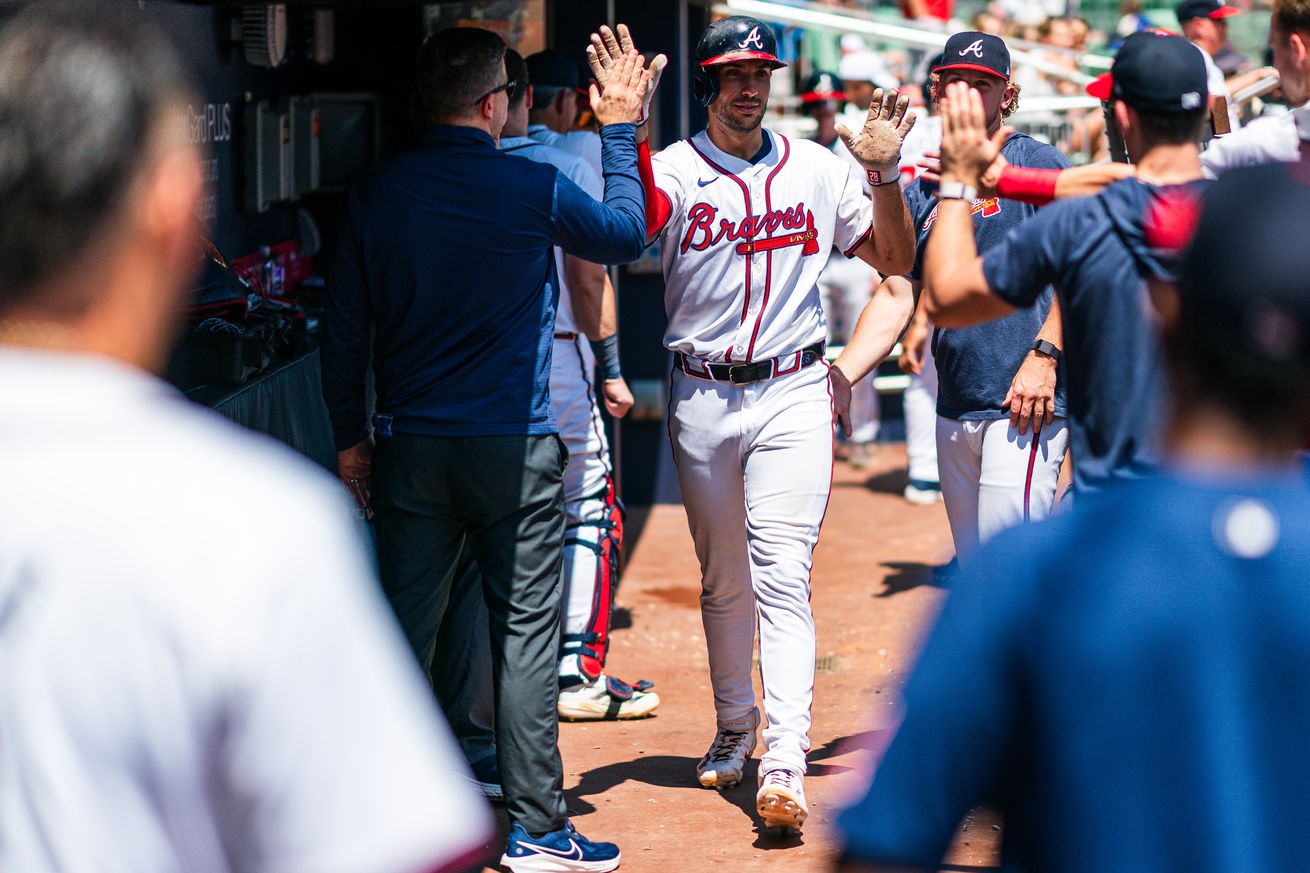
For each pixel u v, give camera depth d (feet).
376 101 51.88
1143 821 10.12
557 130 42.34
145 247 9.78
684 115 60.85
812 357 31.17
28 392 9.27
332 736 9.16
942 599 11.37
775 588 30.76
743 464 31.35
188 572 8.89
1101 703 10.25
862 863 10.91
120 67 9.59
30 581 8.90
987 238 32.60
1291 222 10.64
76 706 8.86
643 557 57.57
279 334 38.58
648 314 64.23
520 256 27.04
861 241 31.68
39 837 8.96
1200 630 10.19
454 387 27.14
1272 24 26.43
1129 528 10.61
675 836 30.66
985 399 32.45
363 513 33.91
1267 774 10.07
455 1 42.24
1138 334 18.62
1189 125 20.16
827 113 72.54
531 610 27.91
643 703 39.45
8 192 9.29
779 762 29.89
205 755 8.96
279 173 46.75
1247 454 10.80
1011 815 10.84
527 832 28.17
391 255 26.91
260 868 9.21
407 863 9.30
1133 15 107.96
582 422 39.32
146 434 9.30
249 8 44.01
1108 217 18.85
